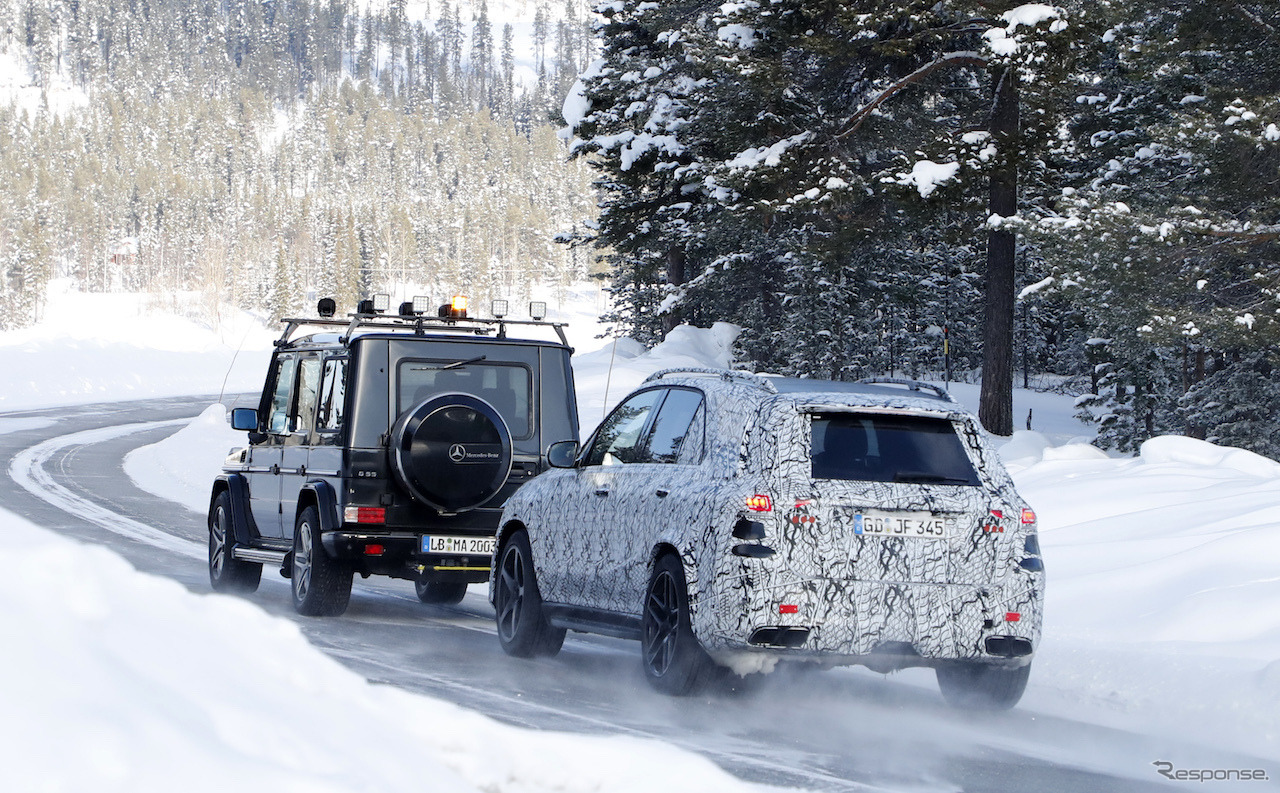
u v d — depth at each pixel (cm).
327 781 745
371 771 808
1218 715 1902
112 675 717
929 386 2088
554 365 2930
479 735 1110
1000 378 8312
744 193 8544
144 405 16312
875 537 1820
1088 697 2098
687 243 11112
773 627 1777
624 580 2078
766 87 7888
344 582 2792
